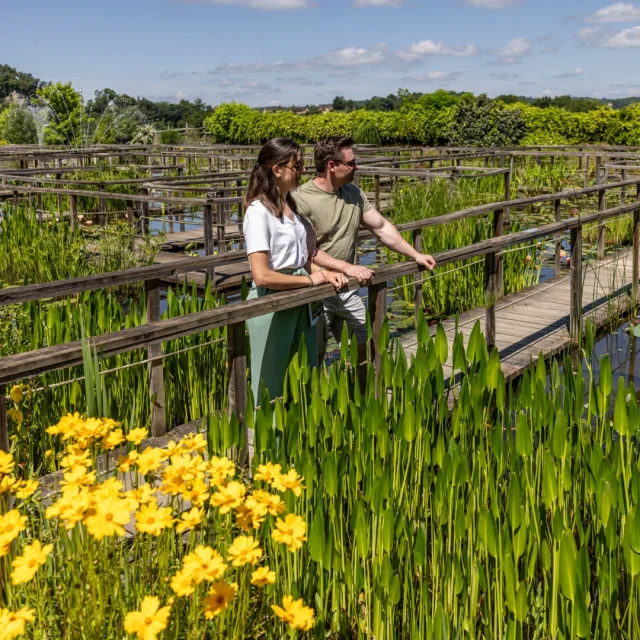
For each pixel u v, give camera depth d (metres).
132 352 4.02
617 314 6.36
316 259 3.58
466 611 2.31
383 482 2.38
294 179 3.20
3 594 2.21
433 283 7.00
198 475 2.03
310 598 2.39
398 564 2.43
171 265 4.36
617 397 2.69
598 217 5.85
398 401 3.12
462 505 2.28
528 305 6.72
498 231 7.00
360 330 3.92
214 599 1.68
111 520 1.73
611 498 2.24
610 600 2.16
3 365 2.34
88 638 1.79
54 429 2.16
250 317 3.08
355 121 27.34
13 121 28.30
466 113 24.69
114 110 26.95
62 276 7.83
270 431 2.57
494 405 3.96
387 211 11.10
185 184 10.31
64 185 12.80
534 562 2.27
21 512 2.49
